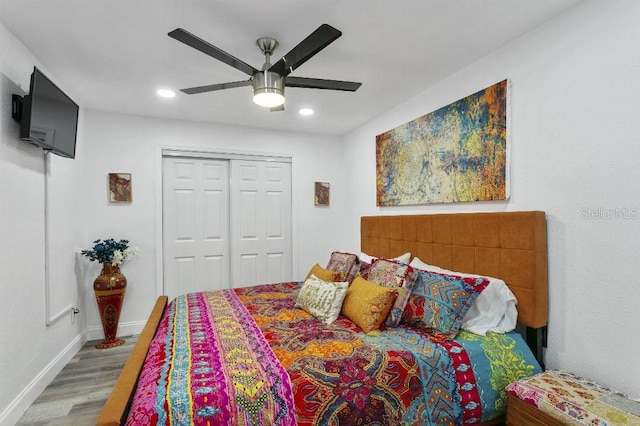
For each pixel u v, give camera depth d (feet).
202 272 12.89
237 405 4.16
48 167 8.27
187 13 5.88
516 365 5.83
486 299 6.56
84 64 7.84
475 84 7.75
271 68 6.23
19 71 6.89
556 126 6.11
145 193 11.88
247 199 13.51
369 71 8.23
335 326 6.64
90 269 11.12
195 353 5.18
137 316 11.76
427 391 5.14
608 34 5.34
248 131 13.37
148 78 8.64
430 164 9.07
